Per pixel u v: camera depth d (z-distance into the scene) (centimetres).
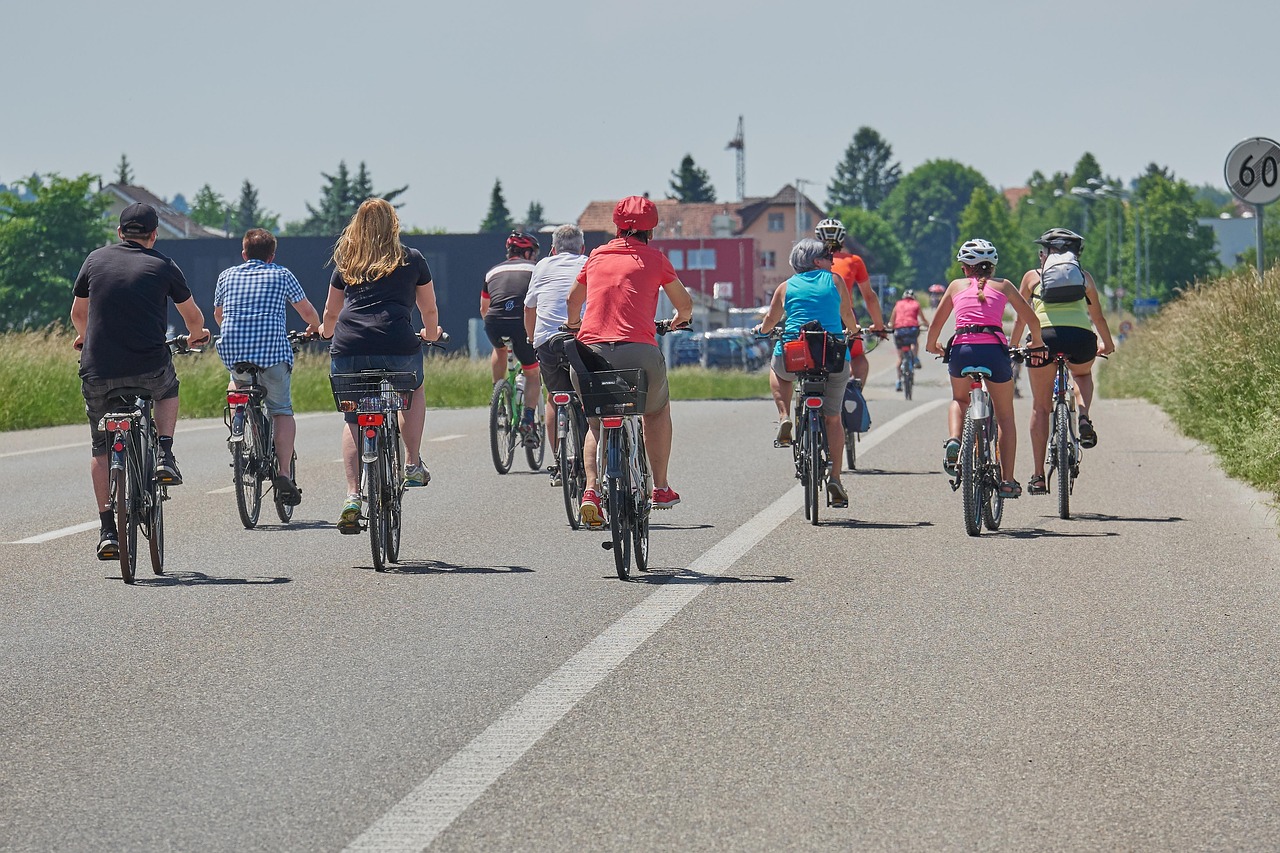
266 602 1684
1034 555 1950
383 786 1038
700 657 1402
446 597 1705
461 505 2534
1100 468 2933
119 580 1836
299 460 3347
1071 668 1351
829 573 1834
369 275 1955
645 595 1703
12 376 4738
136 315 1817
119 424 1772
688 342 14575
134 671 1370
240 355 2253
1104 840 924
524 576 1839
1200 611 1588
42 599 1716
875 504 2484
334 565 1934
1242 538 2056
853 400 2920
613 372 1781
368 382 1936
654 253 1862
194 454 3528
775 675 1334
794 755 1100
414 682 1320
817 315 2305
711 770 1066
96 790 1037
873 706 1230
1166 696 1255
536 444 3062
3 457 3506
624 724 1183
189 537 2195
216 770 1078
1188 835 931
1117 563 1881
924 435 3872
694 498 2578
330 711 1229
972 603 1641
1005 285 2225
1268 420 2753
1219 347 3359
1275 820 956
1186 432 3609
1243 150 3381
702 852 909
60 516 2439
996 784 1031
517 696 1269
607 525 1855
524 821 965
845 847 915
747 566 1891
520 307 3002
